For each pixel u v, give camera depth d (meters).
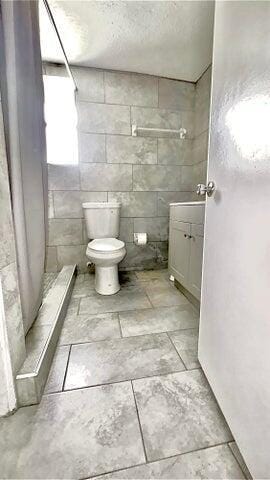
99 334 1.33
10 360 0.82
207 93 2.06
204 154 2.15
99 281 1.87
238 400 0.70
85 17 1.49
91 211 2.04
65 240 2.23
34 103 1.09
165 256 2.50
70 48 1.78
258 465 0.60
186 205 1.66
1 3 0.78
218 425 0.81
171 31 1.61
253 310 0.60
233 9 0.69
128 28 1.58
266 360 0.55
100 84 2.07
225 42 0.75
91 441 0.75
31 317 1.13
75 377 1.01
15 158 0.88
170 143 2.32
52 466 0.68
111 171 2.22
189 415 0.84
